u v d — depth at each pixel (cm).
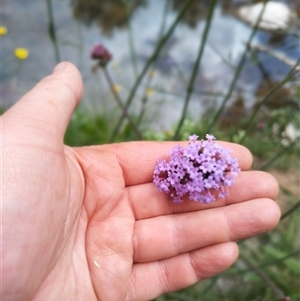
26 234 12
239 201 16
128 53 38
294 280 22
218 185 15
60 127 14
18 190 12
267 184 16
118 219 16
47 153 13
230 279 23
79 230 15
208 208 16
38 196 12
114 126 30
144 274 16
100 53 22
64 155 14
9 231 11
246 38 39
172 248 16
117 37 40
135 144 17
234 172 15
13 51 36
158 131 32
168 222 16
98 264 15
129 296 16
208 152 15
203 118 31
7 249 11
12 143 12
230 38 40
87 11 42
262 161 29
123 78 36
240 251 21
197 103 34
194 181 15
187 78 36
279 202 27
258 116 31
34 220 12
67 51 37
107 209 16
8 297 12
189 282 16
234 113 33
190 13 43
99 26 40
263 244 24
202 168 15
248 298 22
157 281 16
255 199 16
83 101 33
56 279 14
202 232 16
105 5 42
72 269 14
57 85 15
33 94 14
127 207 17
